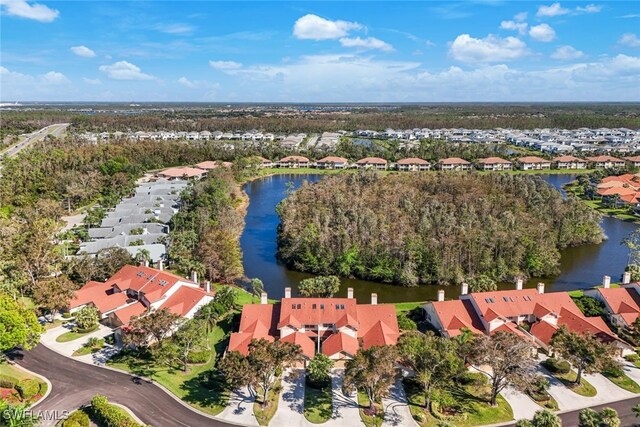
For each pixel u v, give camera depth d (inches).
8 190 5989.2
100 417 2182.6
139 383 2534.5
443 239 4188.0
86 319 3078.2
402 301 3826.3
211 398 2416.3
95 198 6850.4
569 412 2332.7
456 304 3149.6
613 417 2159.2
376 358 2213.3
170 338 2881.4
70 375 2596.0
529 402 2416.3
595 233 5157.5
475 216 4901.6
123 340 2711.6
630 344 2933.1
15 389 2432.3
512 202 5364.2
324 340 2866.6
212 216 5487.2
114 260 3934.5
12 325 2511.1
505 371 2299.5
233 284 4077.3
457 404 2383.1
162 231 5108.3
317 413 2310.5
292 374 2534.5
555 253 4416.8
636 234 5329.7
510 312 3056.1
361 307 3068.4
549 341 2699.3
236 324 3176.7
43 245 3809.1
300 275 4328.3
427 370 2276.1
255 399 2409.0
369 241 4315.9
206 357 2778.1
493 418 2288.4
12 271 3602.4
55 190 6491.1
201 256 4119.1
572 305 3176.7
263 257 4805.6
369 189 5944.9
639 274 3686.0
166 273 3508.9
